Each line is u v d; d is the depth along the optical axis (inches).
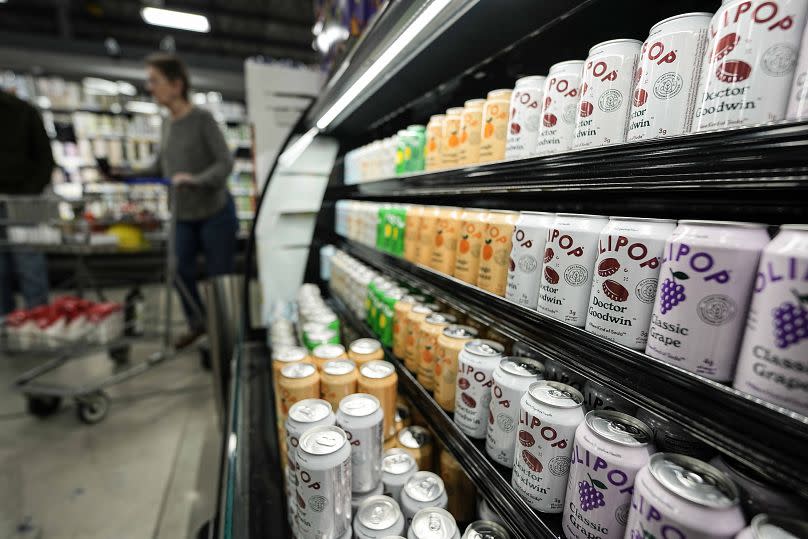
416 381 47.6
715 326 18.6
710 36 19.5
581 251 26.3
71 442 84.9
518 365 32.7
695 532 17.7
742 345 17.8
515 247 32.0
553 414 26.5
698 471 20.3
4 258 124.1
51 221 99.6
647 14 31.5
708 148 17.7
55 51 239.9
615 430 23.9
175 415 96.1
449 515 32.1
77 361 110.2
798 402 15.5
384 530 32.0
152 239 114.0
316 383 44.6
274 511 41.0
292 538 37.9
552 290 28.2
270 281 103.0
